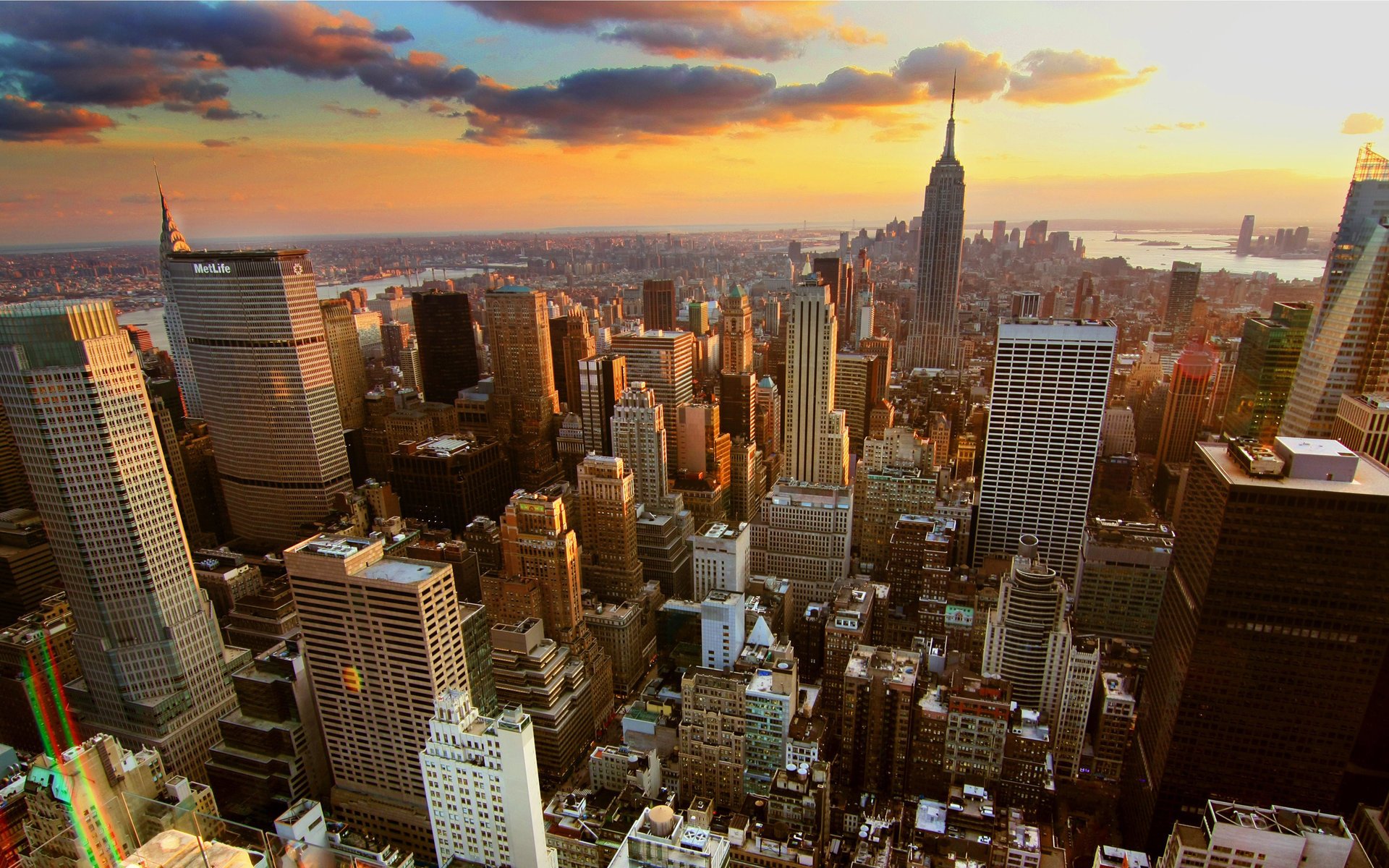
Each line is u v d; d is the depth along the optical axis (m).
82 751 160.75
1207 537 196.88
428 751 161.25
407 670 196.75
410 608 189.75
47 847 110.19
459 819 163.62
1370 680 184.12
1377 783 199.50
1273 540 182.88
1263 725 196.50
